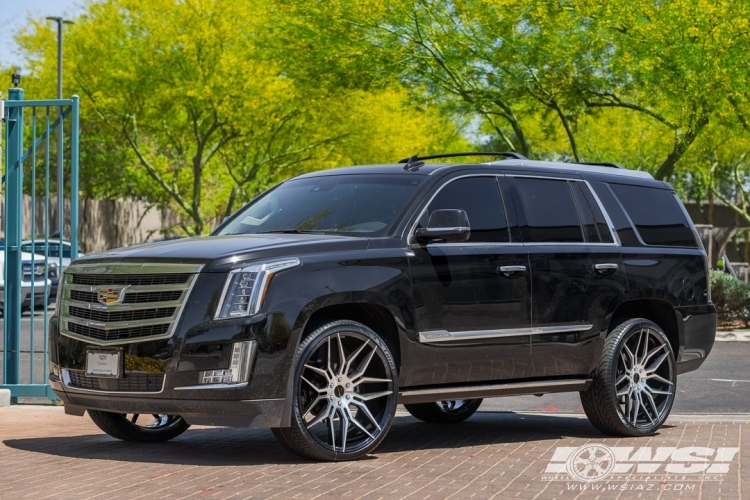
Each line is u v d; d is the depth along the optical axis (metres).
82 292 7.22
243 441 8.06
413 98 24.84
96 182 44.81
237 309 6.56
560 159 38.91
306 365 6.72
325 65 24.27
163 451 7.46
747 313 20.62
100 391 6.95
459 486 6.09
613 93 23.02
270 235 7.38
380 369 7.04
